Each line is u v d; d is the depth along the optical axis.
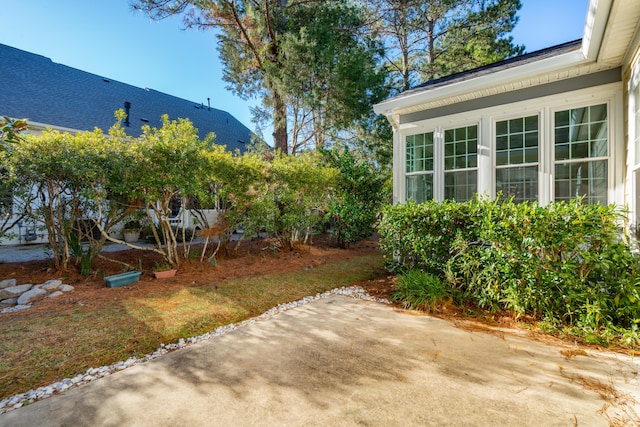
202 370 2.45
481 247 3.93
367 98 10.73
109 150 4.82
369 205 9.62
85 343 2.96
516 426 1.79
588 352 2.74
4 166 4.32
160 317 3.64
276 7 9.97
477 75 5.63
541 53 5.87
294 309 4.04
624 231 3.42
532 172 5.12
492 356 2.67
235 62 10.52
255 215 6.96
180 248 7.76
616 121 4.38
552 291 3.37
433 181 6.13
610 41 3.78
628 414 1.88
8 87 9.34
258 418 1.87
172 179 5.21
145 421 1.85
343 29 11.18
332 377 2.34
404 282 4.32
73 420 1.86
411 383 2.25
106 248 7.56
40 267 5.38
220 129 16.31
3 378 2.35
